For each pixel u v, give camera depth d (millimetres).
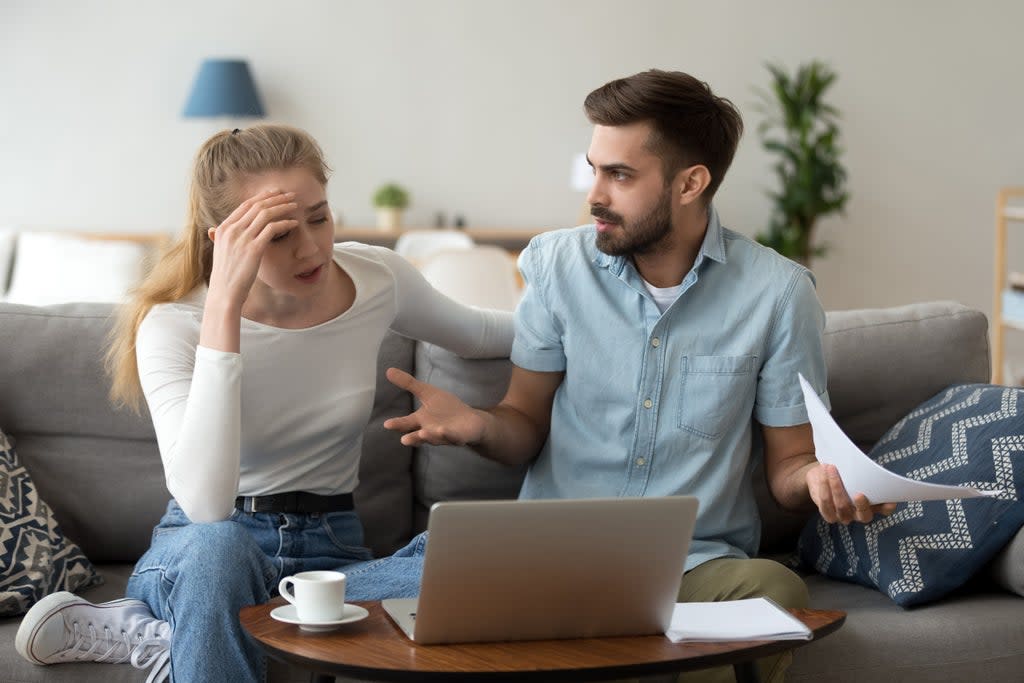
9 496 1995
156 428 1810
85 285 5531
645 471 1955
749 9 6844
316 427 1922
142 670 1709
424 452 2256
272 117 6719
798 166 6477
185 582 1620
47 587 1943
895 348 2295
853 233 7039
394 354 2258
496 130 6844
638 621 1458
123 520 2184
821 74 6891
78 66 6590
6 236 5922
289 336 1903
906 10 6906
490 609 1395
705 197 1920
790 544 2330
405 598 1645
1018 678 1876
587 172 6488
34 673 1711
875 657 1821
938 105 6977
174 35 6613
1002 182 7043
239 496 1921
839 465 1592
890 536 2006
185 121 6645
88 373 2176
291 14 6668
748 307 1939
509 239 6508
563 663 1346
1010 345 6984
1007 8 6934
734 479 1962
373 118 6785
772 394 1946
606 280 1998
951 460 2008
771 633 1448
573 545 1381
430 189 6859
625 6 6797
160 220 6688
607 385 1973
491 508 1335
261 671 1658
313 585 1423
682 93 1849
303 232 1783
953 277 7090
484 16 6770
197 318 1893
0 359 2168
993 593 2018
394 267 2061
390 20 6730
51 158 6629
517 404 2061
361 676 1315
